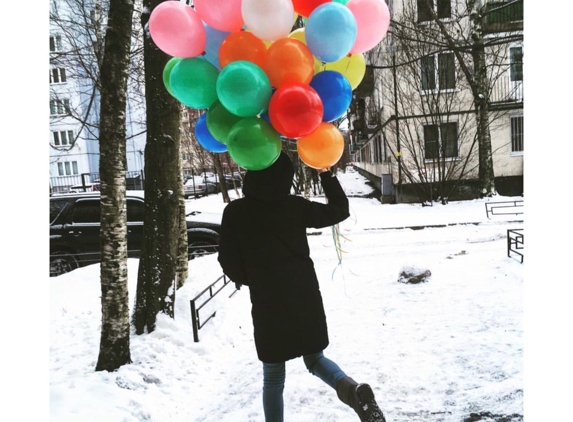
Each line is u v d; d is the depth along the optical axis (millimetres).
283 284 2492
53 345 5152
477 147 18828
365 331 4801
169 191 5133
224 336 5152
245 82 2299
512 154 19266
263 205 2551
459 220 13102
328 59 2576
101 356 4156
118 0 3912
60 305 6680
